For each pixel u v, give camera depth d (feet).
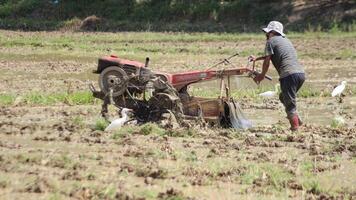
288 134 103.45
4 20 404.16
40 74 196.13
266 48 108.78
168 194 66.74
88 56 249.34
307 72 209.05
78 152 85.51
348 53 255.50
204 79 109.81
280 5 383.86
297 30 356.18
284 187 72.13
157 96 107.65
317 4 376.68
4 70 203.62
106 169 76.23
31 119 113.19
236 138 100.83
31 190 65.92
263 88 162.91
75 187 67.36
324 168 81.00
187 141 96.17
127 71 108.68
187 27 379.35
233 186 71.87
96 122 105.91
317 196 69.31
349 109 136.67
